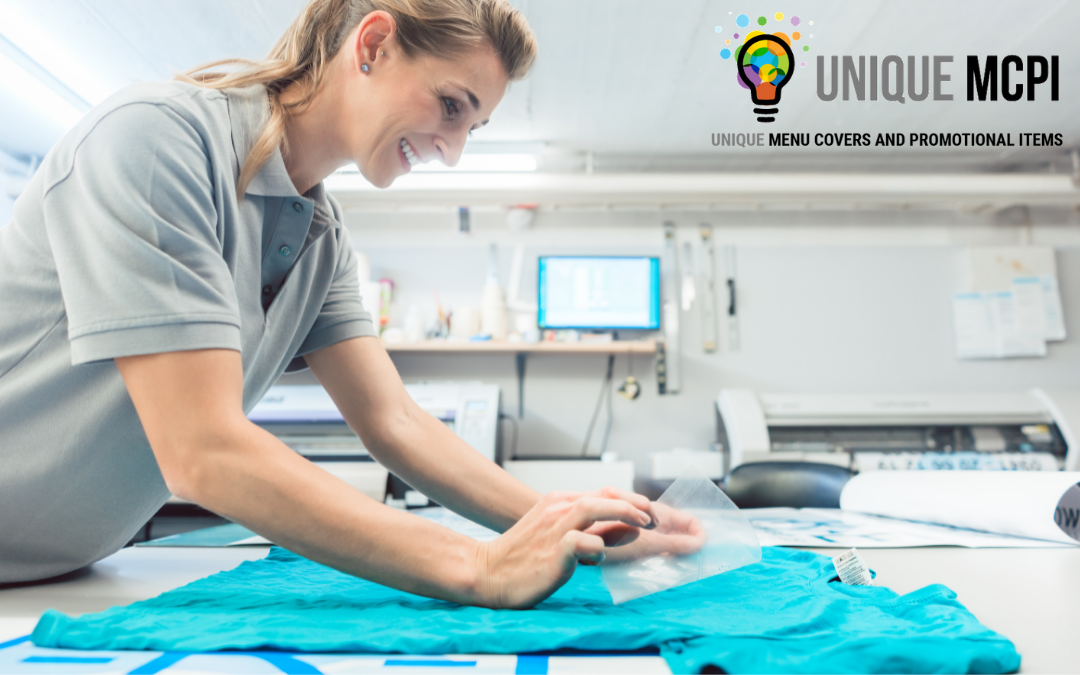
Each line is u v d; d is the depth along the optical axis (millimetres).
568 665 383
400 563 501
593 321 3213
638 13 2102
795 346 3340
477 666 380
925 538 958
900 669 365
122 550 899
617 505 498
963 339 3330
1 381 569
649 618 465
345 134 691
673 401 3273
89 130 525
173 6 2049
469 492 754
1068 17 2150
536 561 493
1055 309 3324
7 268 573
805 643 391
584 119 2775
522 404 3252
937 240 3436
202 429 475
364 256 3195
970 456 2678
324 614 479
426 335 3279
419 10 637
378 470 2395
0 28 2107
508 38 680
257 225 679
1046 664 390
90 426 580
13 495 590
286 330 775
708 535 577
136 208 492
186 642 396
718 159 3164
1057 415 2828
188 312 482
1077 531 934
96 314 478
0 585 646
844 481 1835
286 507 479
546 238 3422
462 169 2914
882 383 3312
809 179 3037
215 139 586
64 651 394
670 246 3402
